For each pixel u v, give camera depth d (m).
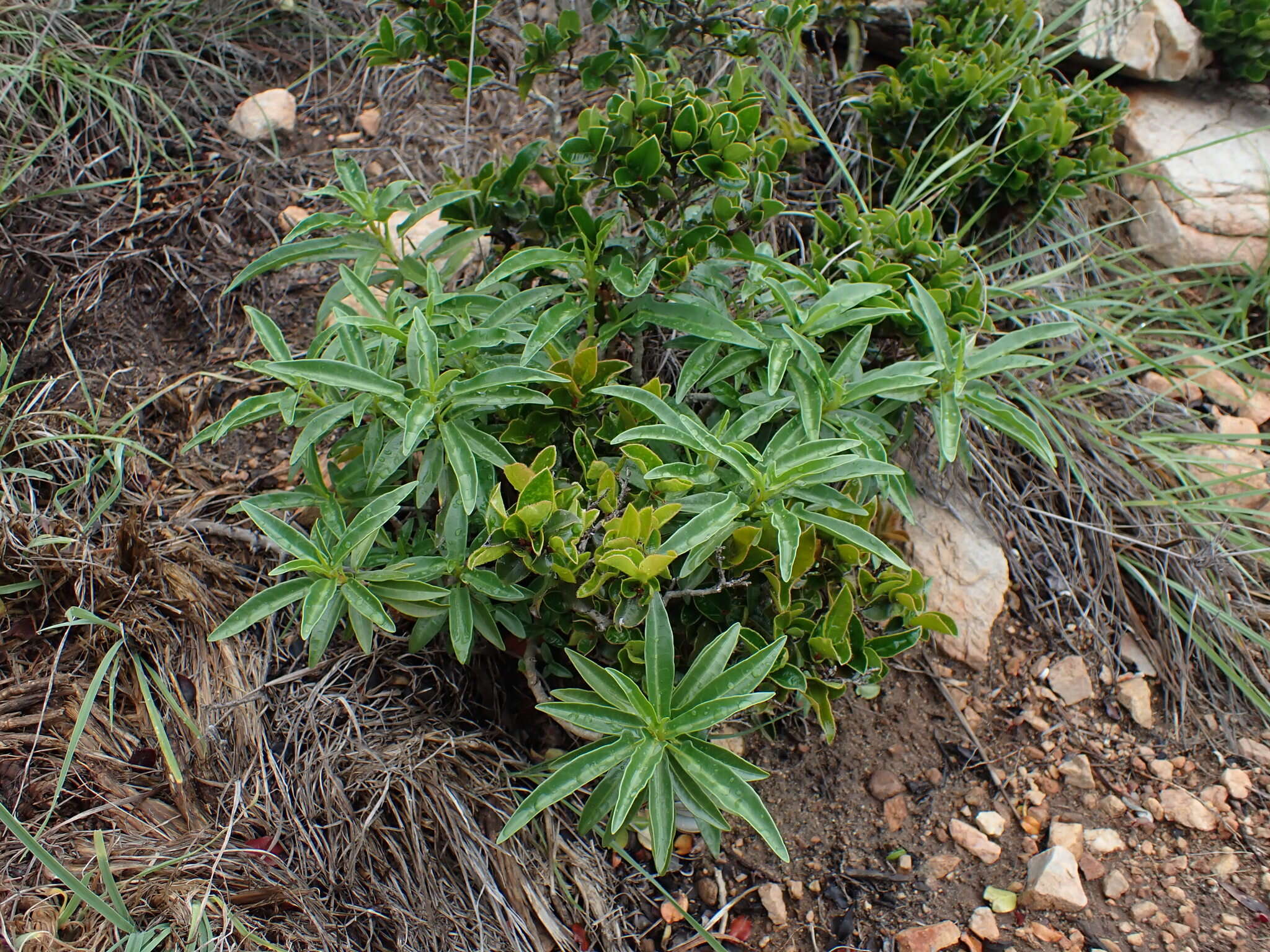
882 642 0.71
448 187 0.80
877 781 0.78
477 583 0.67
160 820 0.68
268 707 0.72
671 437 0.65
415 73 1.03
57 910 0.63
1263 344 0.99
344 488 0.72
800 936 0.73
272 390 0.86
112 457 0.80
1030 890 0.73
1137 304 1.00
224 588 0.76
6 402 0.82
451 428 0.67
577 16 0.78
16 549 0.73
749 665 0.63
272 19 1.07
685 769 0.63
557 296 0.73
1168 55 1.03
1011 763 0.79
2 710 0.70
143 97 0.96
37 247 0.88
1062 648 0.84
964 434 0.80
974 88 0.92
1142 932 0.71
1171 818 0.77
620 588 0.65
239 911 0.65
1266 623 0.86
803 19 0.82
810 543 0.69
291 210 0.95
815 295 0.83
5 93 0.91
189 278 0.90
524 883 0.70
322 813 0.69
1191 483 0.88
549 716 0.77
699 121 0.70
